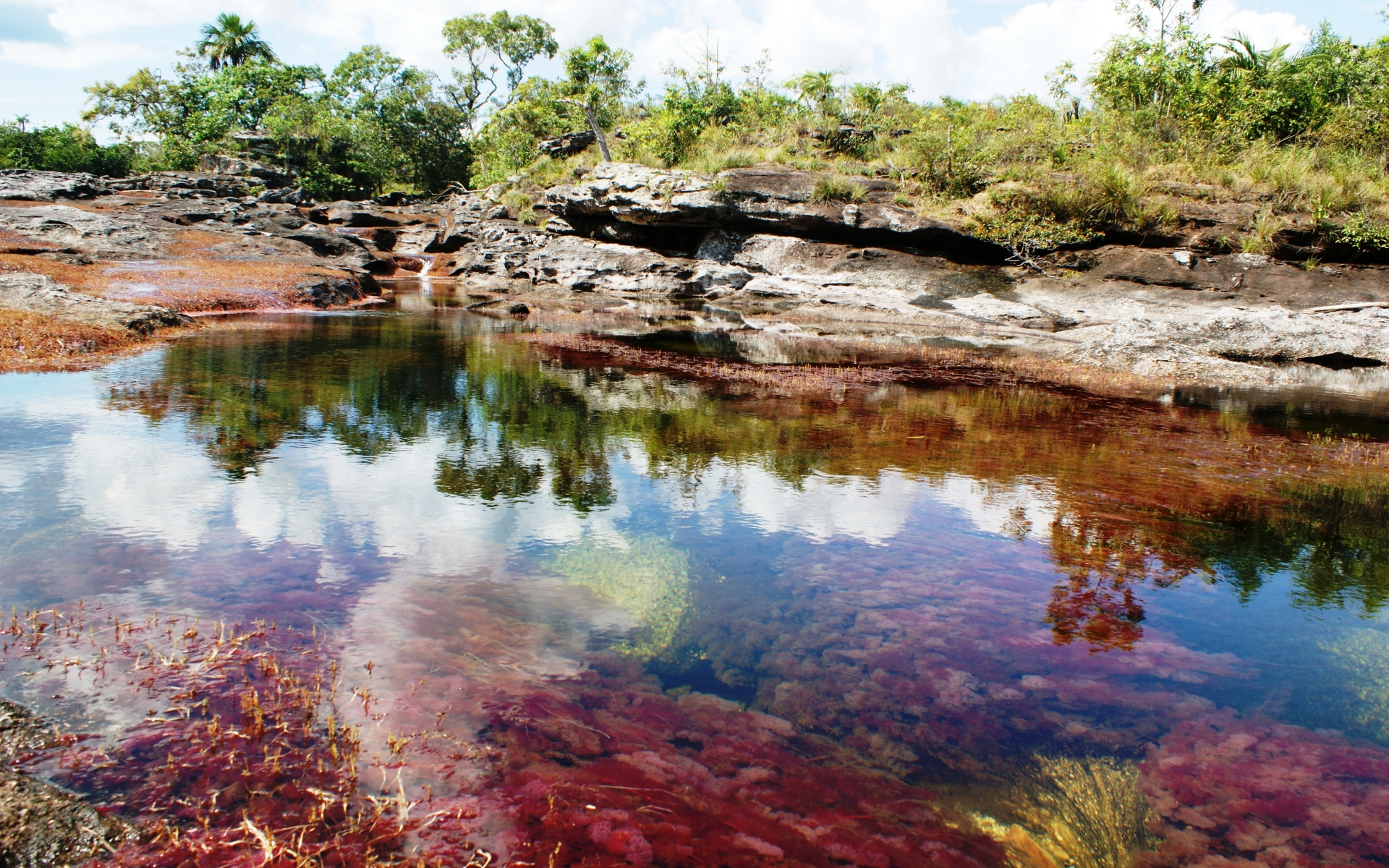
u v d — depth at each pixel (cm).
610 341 1352
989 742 280
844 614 372
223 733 262
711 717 289
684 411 812
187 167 4603
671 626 356
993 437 731
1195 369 1159
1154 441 732
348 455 603
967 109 2380
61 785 233
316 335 1261
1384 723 298
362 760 254
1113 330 1330
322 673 300
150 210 2594
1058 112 2138
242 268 1828
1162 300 1570
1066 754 276
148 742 255
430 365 1025
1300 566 441
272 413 722
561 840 224
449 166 5141
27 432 611
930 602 387
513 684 303
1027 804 249
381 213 3634
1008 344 1456
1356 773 267
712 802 244
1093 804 249
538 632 344
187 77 5266
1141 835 237
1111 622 371
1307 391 1062
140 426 648
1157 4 2023
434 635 334
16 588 354
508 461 605
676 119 2512
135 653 306
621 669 319
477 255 2755
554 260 2441
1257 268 1583
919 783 258
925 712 297
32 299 1142
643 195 2242
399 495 514
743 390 947
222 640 319
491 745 265
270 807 230
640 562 423
